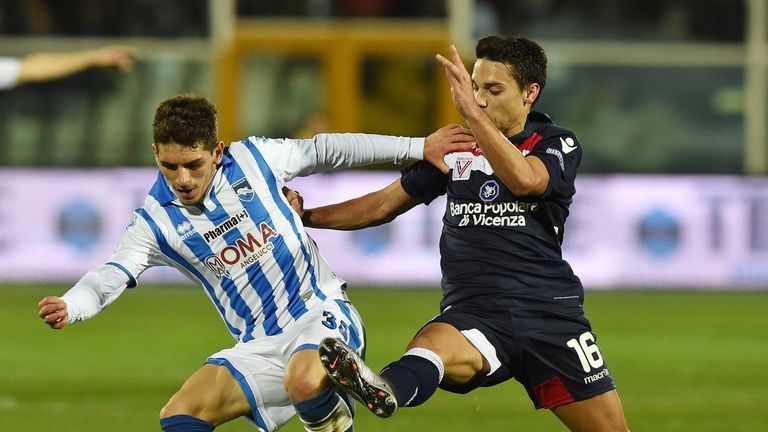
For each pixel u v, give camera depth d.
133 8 67.81
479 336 18.92
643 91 69.06
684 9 68.69
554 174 18.89
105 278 18.75
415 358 18.09
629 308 51.50
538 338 19.11
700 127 69.19
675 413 29.86
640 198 56.94
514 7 68.94
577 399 19.27
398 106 70.19
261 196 19.36
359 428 27.31
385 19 69.56
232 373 18.94
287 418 19.45
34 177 56.00
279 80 69.81
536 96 19.62
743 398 32.09
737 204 57.12
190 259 19.44
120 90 67.62
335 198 56.00
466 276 19.42
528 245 19.30
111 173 56.09
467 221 19.53
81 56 20.34
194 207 19.17
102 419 28.30
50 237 55.97
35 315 47.56
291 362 18.48
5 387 33.00
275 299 19.48
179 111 18.31
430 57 69.88
